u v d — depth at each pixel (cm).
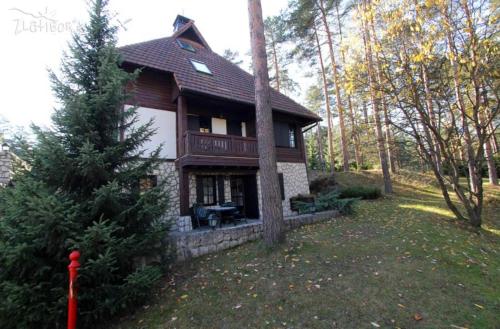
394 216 886
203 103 1022
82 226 375
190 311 372
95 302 364
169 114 952
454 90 746
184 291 436
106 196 390
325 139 3203
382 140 1152
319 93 2617
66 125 431
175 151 931
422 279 409
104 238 351
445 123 791
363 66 780
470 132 824
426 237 627
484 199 1103
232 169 991
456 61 666
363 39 778
